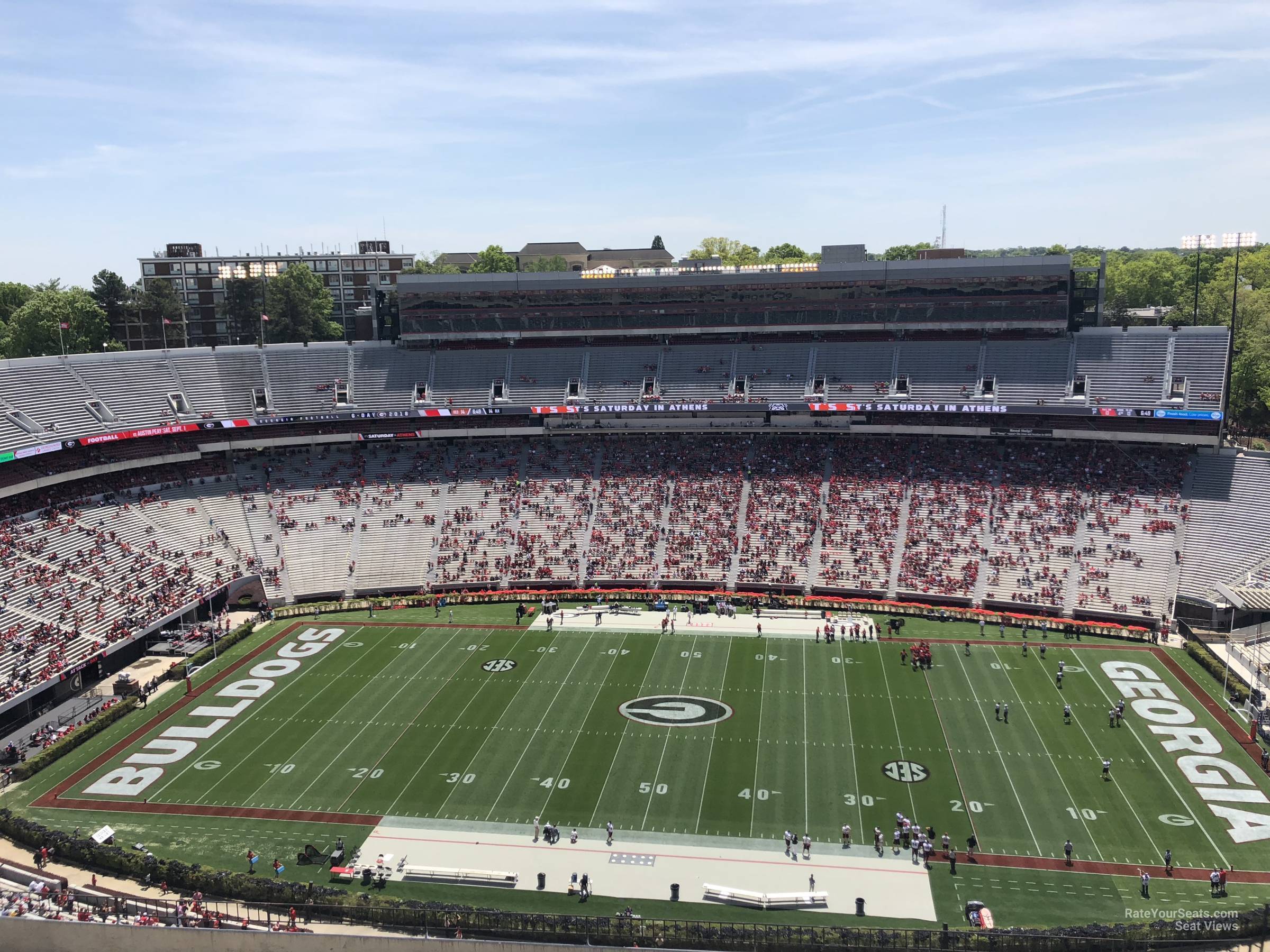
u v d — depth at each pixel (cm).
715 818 5131
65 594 7450
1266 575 7475
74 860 4872
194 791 5531
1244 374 11306
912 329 10200
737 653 7456
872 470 9569
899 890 4500
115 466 8906
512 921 4219
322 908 4391
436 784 5544
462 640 7869
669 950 3872
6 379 8756
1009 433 9369
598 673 7106
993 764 5647
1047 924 4194
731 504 9450
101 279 13762
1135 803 5191
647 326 10712
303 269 15338
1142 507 8500
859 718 6272
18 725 6419
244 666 7419
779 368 10300
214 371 10250
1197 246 9262
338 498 9756
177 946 4122
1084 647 7456
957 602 8350
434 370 10750
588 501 9656
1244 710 6272
